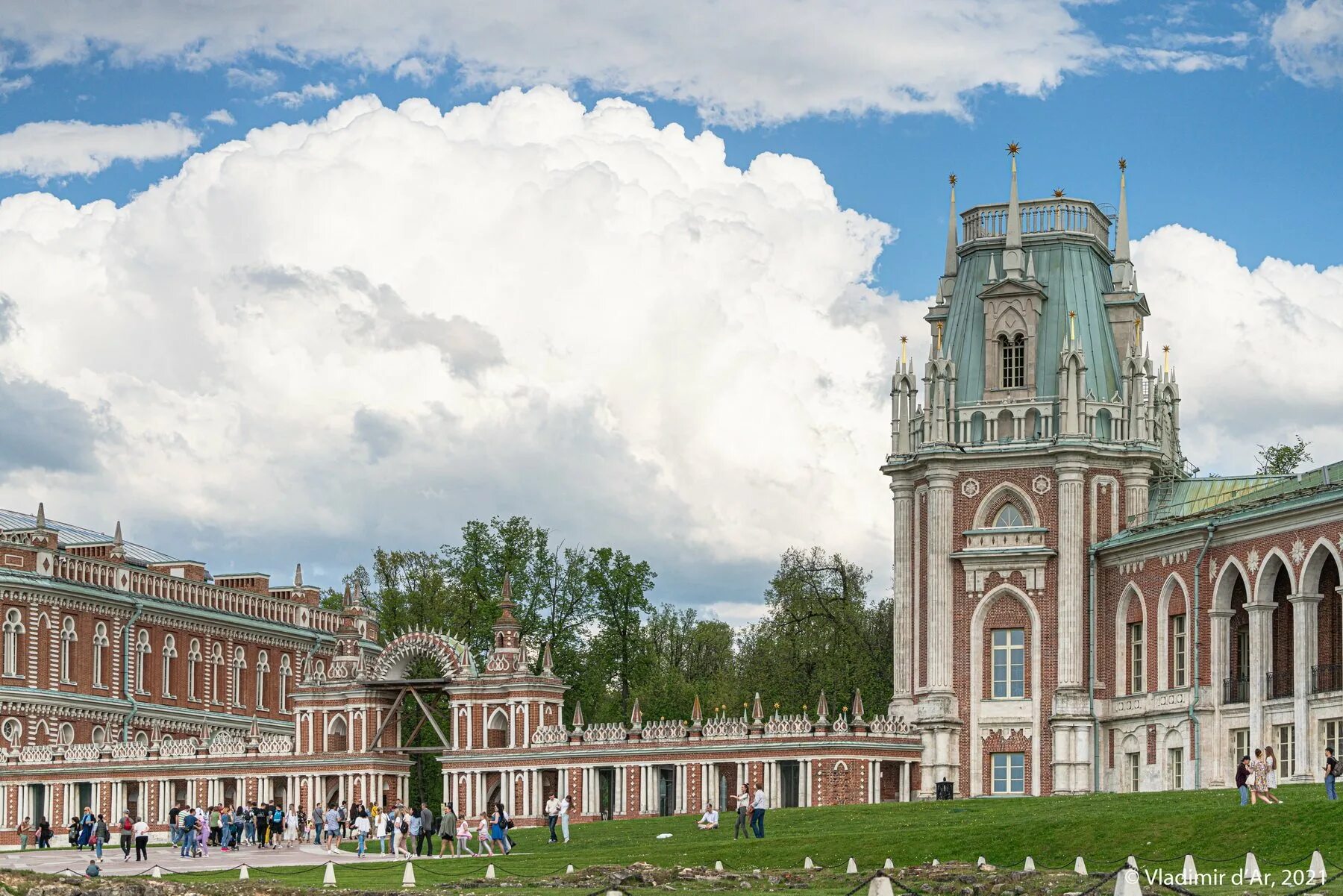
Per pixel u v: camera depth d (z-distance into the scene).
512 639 118.06
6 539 135.25
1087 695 107.25
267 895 66.44
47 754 126.25
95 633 137.75
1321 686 93.75
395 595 159.38
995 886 62.53
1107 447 109.44
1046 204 114.19
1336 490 92.75
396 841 98.81
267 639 155.25
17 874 68.56
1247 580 97.94
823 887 67.12
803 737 105.94
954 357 113.56
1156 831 70.75
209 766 122.44
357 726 120.25
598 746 111.50
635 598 151.88
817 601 143.12
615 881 70.81
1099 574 108.69
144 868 91.62
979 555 109.19
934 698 108.81
